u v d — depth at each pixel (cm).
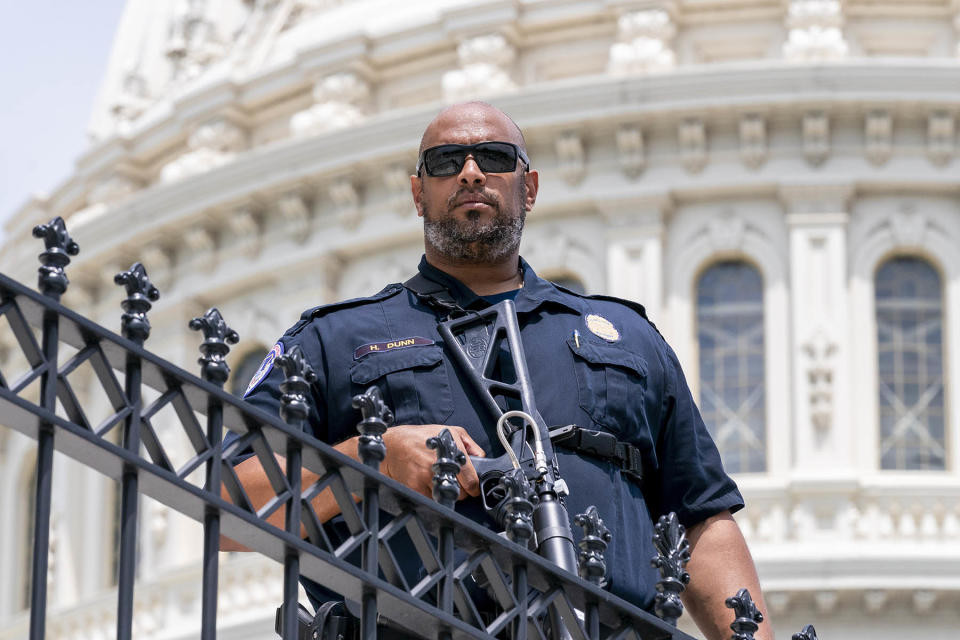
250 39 5266
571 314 517
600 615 427
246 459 481
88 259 4847
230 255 4694
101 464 382
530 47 4700
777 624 3994
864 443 4203
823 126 4306
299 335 511
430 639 413
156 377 388
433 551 408
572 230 4378
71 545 4834
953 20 4584
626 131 4322
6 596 4925
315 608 496
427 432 476
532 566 415
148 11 5738
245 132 5025
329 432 501
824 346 4238
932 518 4097
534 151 4419
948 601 3997
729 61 4622
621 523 490
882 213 4347
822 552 4062
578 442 491
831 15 4541
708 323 4303
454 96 4616
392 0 5066
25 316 376
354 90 4775
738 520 4128
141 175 5216
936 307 4316
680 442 524
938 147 4328
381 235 4506
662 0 4569
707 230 4338
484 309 511
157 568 4512
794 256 4297
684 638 433
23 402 368
